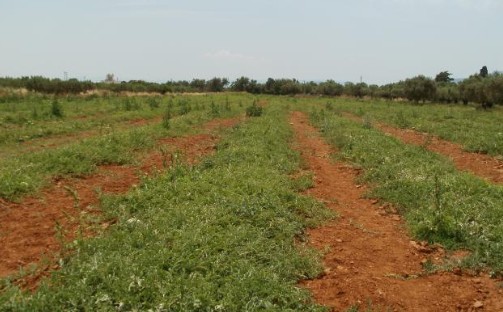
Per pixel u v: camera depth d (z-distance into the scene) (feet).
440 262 27.22
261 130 69.82
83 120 82.28
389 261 27.40
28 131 65.21
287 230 29.94
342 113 127.34
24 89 152.05
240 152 51.29
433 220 30.91
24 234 27.73
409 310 21.99
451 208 33.09
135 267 22.33
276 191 37.14
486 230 29.73
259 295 21.83
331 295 23.20
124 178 41.24
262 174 42.16
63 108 98.63
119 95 171.01
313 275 25.13
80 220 29.35
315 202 36.94
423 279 25.20
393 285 24.32
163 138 61.26
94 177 40.88
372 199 39.91
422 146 63.16
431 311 21.98
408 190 39.37
